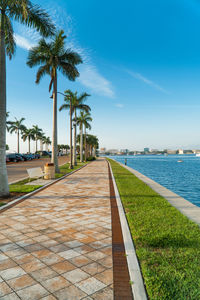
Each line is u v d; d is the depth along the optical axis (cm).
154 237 403
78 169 2203
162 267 297
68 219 525
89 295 240
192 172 2892
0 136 775
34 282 263
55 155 1659
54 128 1647
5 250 352
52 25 984
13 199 754
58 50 1576
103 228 462
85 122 3962
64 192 895
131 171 2111
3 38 789
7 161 3328
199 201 1077
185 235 416
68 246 369
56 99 1644
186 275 279
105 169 2241
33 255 334
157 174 2594
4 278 271
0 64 777
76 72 1667
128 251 350
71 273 284
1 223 492
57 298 234
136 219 528
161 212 595
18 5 807
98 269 296
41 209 620
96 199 763
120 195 845
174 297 235
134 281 265
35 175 1147
